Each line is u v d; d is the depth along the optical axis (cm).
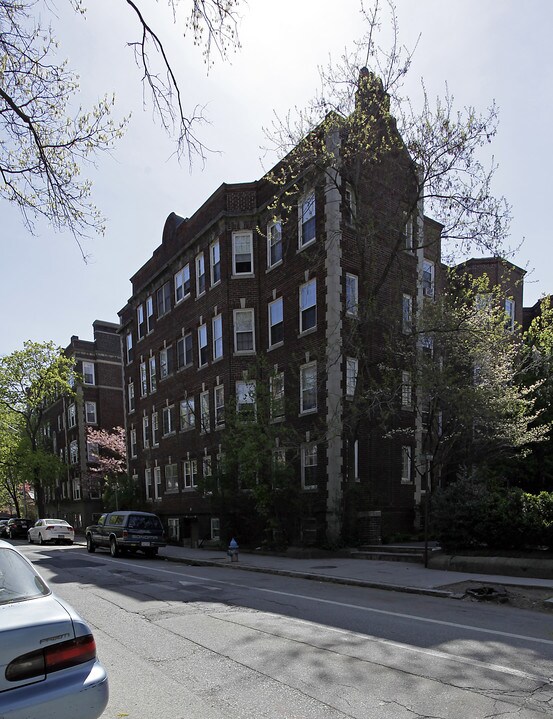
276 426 1861
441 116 1466
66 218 809
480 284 1789
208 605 862
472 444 1608
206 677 498
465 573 1126
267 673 505
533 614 775
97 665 344
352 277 1808
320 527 1677
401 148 1554
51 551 2228
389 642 607
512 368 1702
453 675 492
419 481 1886
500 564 1096
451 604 855
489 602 871
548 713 406
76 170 789
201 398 2417
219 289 2239
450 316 1555
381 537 1659
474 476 1427
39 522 2911
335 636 638
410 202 1639
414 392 1617
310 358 1811
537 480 1731
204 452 2348
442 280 2205
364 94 1498
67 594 1006
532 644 598
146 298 3142
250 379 1916
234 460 1759
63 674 324
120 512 1953
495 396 1479
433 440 1733
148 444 3053
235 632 668
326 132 1533
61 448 4744
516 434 1484
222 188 2225
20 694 303
